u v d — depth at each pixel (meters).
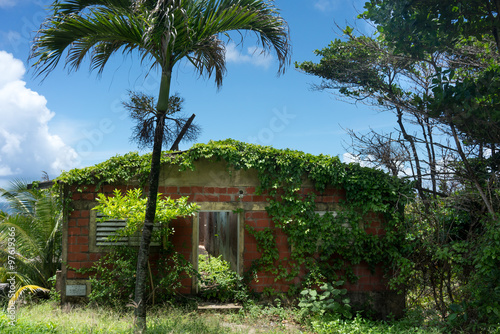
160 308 9.18
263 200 10.30
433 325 8.52
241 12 7.10
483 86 7.02
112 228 9.79
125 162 9.88
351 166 10.31
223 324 8.55
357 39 10.65
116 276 9.64
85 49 7.28
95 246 9.70
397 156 9.73
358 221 10.37
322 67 12.37
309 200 10.27
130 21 6.79
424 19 7.27
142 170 9.83
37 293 11.30
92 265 9.66
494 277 7.61
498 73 7.03
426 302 10.12
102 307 9.06
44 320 7.49
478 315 7.93
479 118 6.91
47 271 12.08
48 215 12.30
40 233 12.17
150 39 6.64
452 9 7.39
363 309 10.08
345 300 9.34
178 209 8.96
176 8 6.47
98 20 6.73
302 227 10.14
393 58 8.79
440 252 8.66
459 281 9.47
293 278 10.13
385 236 10.28
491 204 8.02
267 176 10.23
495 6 7.09
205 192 10.16
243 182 10.30
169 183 10.07
